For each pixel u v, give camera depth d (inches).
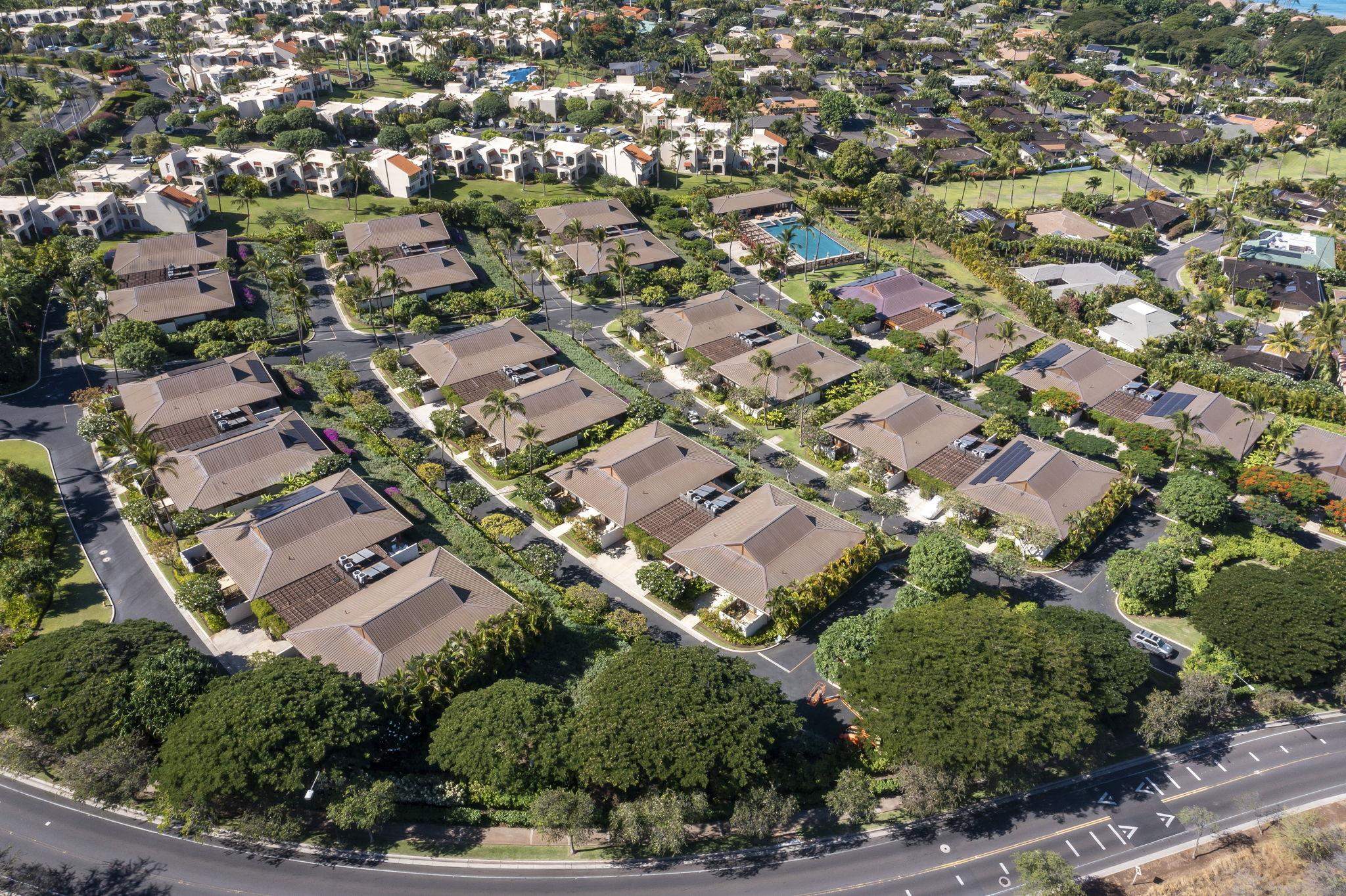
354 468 4931.1
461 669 3398.1
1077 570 4402.1
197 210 7731.3
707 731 3016.7
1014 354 6358.3
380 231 7465.6
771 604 3922.2
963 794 3144.7
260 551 4052.7
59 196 7377.0
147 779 3105.3
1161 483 5083.7
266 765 2842.0
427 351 5885.8
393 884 2883.9
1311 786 3304.6
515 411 5246.1
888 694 3223.4
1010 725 3048.7
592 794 3129.9
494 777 2955.2
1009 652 3240.7
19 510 4259.4
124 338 5664.4
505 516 4527.6
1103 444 5132.9
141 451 4156.0
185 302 6279.5
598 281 7268.7
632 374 6131.9
